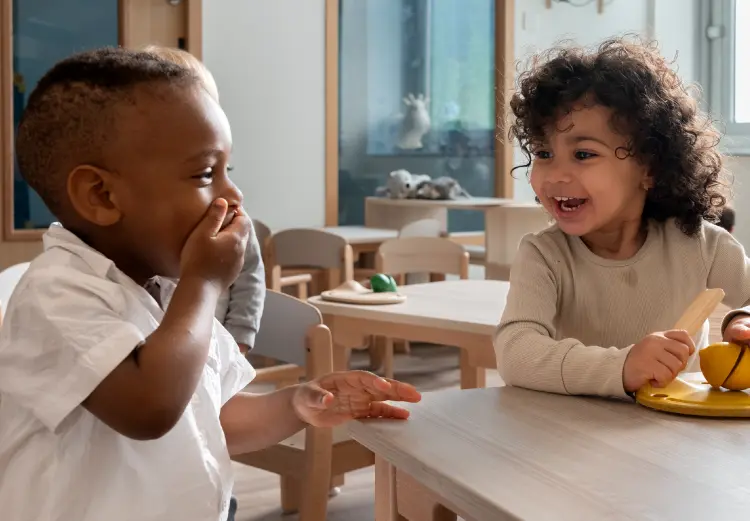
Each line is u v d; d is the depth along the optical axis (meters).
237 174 5.05
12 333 0.81
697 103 1.40
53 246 0.85
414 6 5.59
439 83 5.72
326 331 1.87
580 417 0.95
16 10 4.23
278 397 1.02
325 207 5.35
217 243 0.83
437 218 5.14
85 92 0.82
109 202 0.83
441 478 0.76
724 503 0.69
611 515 0.66
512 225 4.50
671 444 0.85
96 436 0.82
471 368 2.93
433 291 2.70
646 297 1.29
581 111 1.23
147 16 4.62
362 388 0.97
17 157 0.87
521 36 5.94
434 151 5.73
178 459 0.86
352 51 5.40
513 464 0.78
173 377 0.76
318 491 1.87
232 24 4.97
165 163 0.82
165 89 0.83
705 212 1.35
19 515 0.81
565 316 1.30
